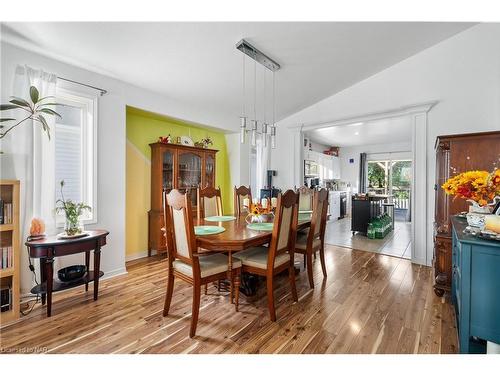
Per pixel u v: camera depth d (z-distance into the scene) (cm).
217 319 197
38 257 195
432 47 327
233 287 230
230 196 508
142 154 365
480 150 248
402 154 750
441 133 321
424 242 334
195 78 315
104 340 170
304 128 478
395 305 221
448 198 269
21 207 219
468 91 303
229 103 410
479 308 137
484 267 135
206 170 430
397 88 357
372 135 654
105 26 205
